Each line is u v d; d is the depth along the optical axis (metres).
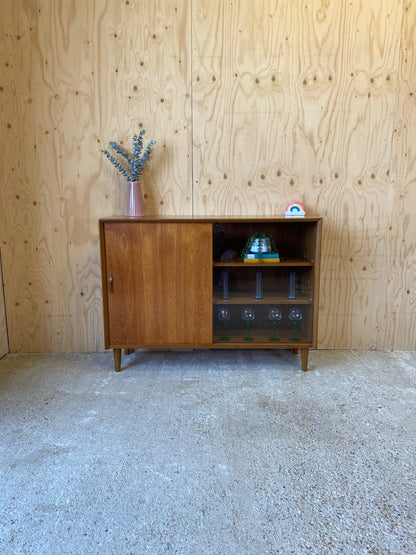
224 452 1.55
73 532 1.18
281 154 2.43
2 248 2.47
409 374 2.25
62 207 2.46
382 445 1.60
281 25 2.31
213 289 2.26
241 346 2.26
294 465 1.48
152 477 1.42
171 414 1.83
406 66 2.34
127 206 2.35
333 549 1.12
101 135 2.40
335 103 2.38
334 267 2.53
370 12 2.29
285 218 2.15
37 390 2.07
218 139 2.41
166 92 2.37
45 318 2.57
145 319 2.25
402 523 1.21
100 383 2.15
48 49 2.31
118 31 2.31
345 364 2.39
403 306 2.58
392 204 2.47
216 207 2.48
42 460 1.50
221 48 2.33
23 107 2.36
